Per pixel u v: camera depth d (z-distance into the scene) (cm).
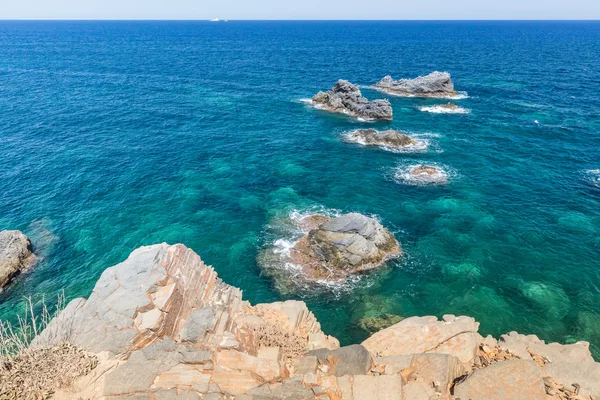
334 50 17362
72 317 1742
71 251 3516
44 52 15688
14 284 3139
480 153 5594
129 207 4175
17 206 4131
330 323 2802
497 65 12556
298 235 3697
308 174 4975
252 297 3030
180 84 9900
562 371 1570
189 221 3950
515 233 3716
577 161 5272
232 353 1474
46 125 6475
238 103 8231
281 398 1291
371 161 5362
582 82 9781
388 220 3962
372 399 1348
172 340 1552
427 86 8825
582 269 3234
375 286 3111
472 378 1425
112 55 15012
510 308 2875
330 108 7738
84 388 1415
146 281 1806
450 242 3603
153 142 5941
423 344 1858
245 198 4369
